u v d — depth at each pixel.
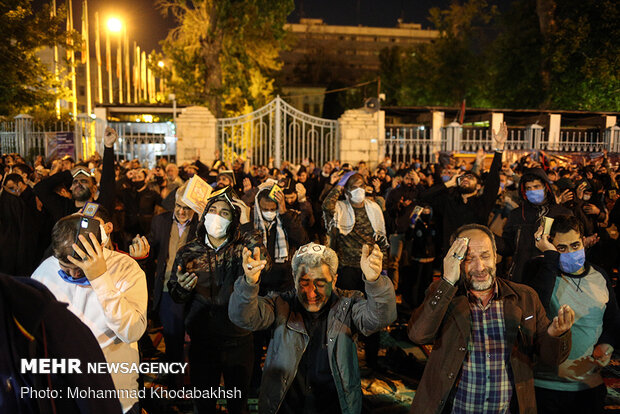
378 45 82.81
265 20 22.67
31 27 17.00
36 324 1.73
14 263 5.56
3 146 16.69
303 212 6.03
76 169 5.03
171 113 18.56
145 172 8.48
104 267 2.22
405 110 18.47
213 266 3.28
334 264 2.56
